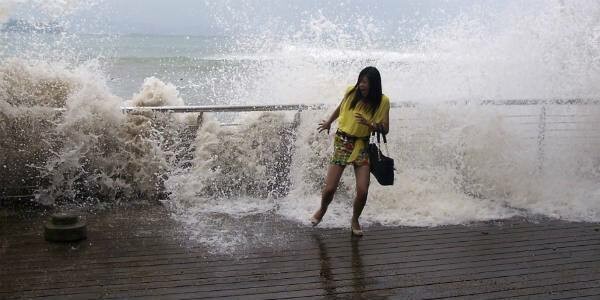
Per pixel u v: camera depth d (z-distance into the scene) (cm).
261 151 571
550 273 377
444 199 530
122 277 350
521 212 517
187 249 402
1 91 509
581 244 435
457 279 363
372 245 421
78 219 419
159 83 617
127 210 489
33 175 505
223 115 900
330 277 362
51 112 508
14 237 412
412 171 566
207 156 550
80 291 329
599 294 345
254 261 384
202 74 2227
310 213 495
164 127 557
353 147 435
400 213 499
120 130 533
